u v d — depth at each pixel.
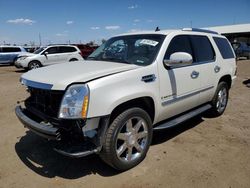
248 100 7.64
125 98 3.30
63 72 3.48
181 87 4.30
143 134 3.73
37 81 3.37
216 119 5.78
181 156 3.99
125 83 3.37
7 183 3.33
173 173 3.52
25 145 4.41
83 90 3.04
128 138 3.52
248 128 5.22
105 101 3.13
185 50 4.52
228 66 5.78
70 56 17.69
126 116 3.39
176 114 4.52
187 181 3.34
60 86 3.09
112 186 3.25
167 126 4.15
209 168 3.65
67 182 3.34
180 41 4.44
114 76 3.30
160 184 3.28
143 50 4.11
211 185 3.27
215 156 4.00
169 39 4.18
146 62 3.86
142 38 4.35
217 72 5.36
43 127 3.19
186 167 3.67
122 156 3.58
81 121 3.08
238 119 5.79
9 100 7.57
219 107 5.83
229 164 3.77
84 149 3.12
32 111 3.67
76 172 3.57
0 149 4.26
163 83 3.91
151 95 3.70
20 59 16.78
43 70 3.80
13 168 3.68
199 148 4.28
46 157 3.99
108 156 3.34
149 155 4.02
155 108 3.86
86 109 3.01
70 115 3.01
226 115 6.08
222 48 5.69
